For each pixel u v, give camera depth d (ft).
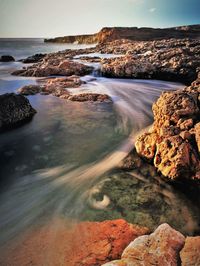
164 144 19.81
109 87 54.34
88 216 15.94
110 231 14.10
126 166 21.86
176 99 23.24
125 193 18.28
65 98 44.70
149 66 60.70
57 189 19.17
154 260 9.60
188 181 18.38
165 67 59.47
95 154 24.56
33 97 45.34
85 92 49.42
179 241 10.67
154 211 16.31
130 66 62.03
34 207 17.17
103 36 212.43
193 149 18.66
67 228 14.78
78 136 29.25
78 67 67.82
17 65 94.22
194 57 61.93
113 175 20.68
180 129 20.89
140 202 17.25
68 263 12.00
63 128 31.76
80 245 13.12
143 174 20.56
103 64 69.05
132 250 10.34
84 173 21.27
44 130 31.07
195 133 19.29
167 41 113.50
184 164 18.04
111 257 11.97
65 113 37.50
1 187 19.58
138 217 15.78
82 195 18.29
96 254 12.32
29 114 35.09
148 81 59.77
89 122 33.99
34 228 15.06
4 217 16.30
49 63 77.82
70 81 56.34
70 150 25.59
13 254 13.07
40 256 12.75
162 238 10.71
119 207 16.79
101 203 17.29
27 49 217.56
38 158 24.11
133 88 53.93
